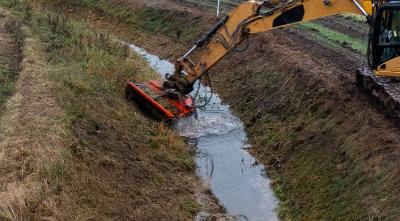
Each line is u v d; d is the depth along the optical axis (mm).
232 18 14930
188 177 14734
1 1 29531
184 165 15195
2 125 13570
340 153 13266
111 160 13430
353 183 12070
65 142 13211
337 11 13891
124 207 11875
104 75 19250
